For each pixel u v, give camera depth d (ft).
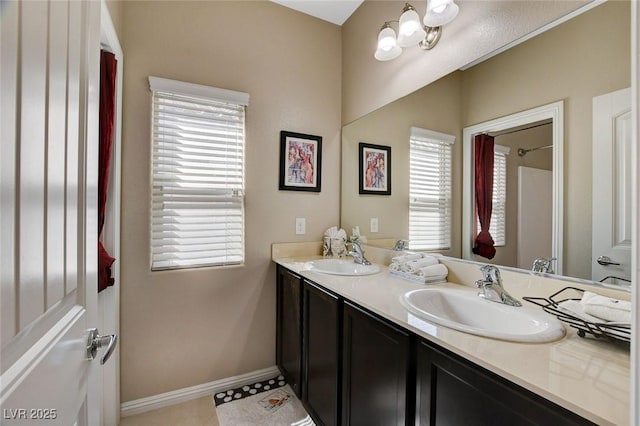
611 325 2.42
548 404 1.87
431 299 4.07
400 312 3.31
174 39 5.76
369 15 6.61
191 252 6.00
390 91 6.02
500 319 3.41
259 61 6.63
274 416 5.50
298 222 7.11
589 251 3.16
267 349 6.74
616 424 1.56
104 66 4.42
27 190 1.45
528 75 3.69
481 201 4.32
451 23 4.68
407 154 5.60
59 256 1.83
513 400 2.06
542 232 3.56
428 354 2.77
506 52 3.93
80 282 2.22
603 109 3.05
